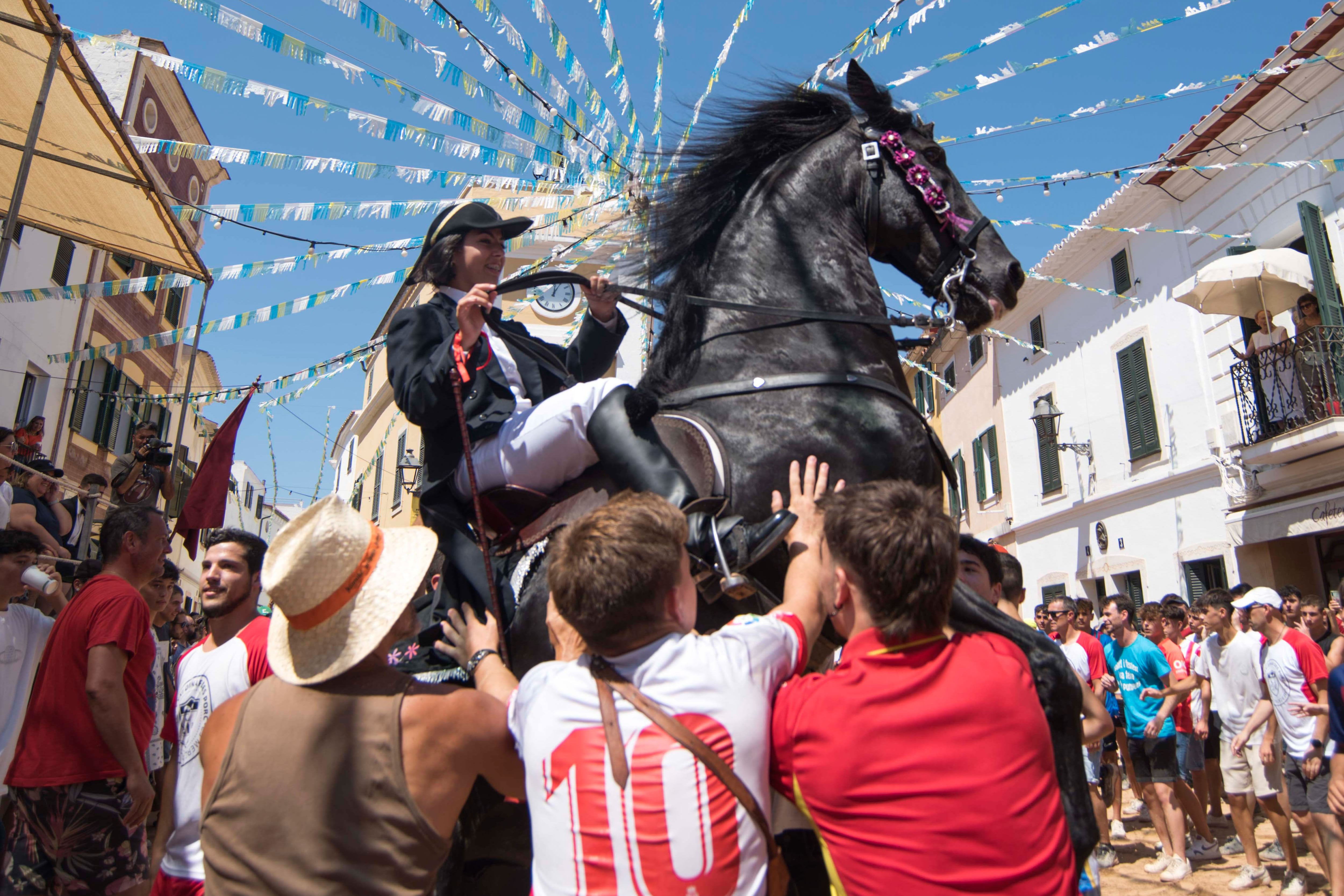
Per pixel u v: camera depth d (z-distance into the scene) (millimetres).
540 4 3395
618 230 3574
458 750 1726
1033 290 17625
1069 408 16781
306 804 1672
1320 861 5371
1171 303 13820
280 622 1921
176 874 3221
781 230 2680
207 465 5875
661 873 1489
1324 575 11672
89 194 5863
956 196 2875
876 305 2721
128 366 16969
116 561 3986
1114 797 7719
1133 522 14898
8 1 4332
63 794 3521
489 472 2357
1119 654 7348
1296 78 10648
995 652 1721
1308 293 10992
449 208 2711
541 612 2211
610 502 1765
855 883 1597
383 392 19656
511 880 2289
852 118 2912
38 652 4461
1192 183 12984
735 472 2252
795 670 1795
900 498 1783
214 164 17594
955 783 1568
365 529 1927
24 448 8438
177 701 3521
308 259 4211
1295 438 11016
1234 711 6445
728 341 2525
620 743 1553
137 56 14477
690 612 1742
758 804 1574
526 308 11289
